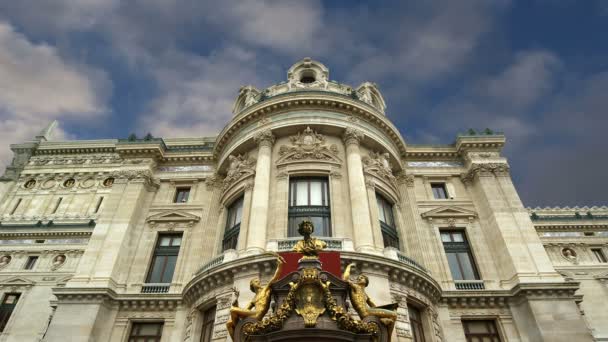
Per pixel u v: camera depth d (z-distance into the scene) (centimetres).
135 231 3200
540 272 2752
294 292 1304
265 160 2991
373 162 3117
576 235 4328
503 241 2952
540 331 2439
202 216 3306
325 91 3253
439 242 3092
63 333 2475
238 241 2727
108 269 2844
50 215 4772
